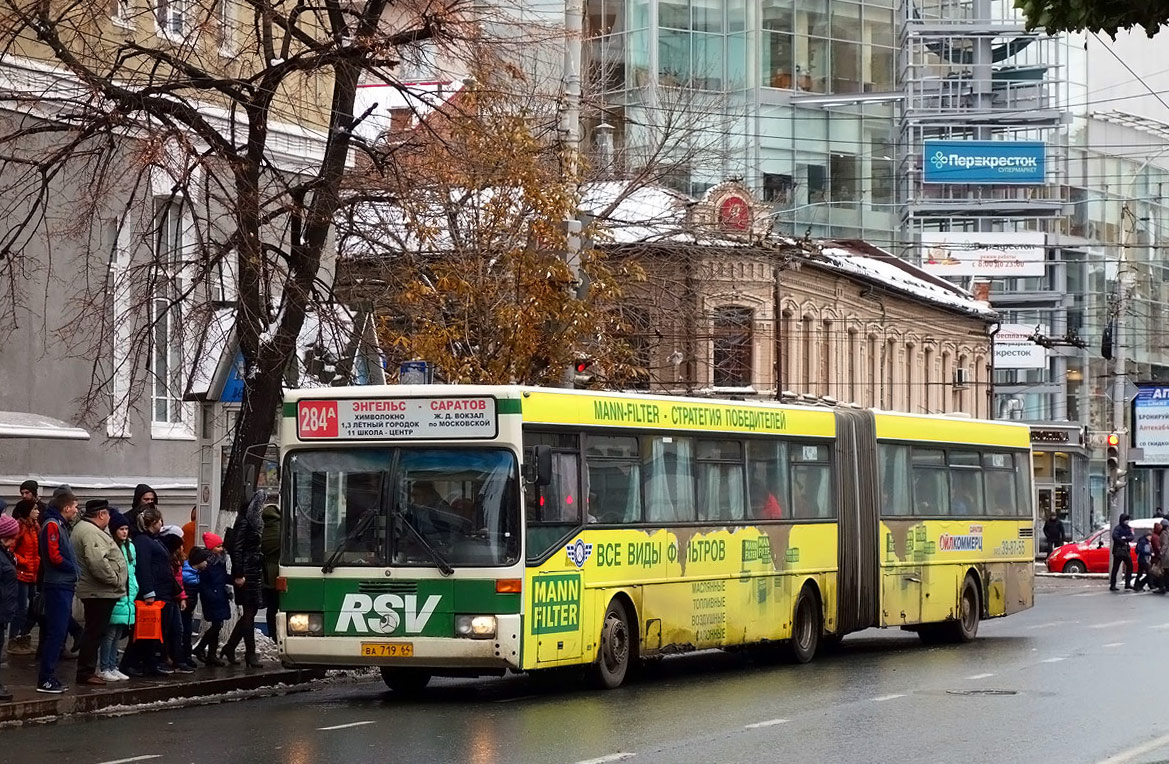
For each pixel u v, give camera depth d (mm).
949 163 77062
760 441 23047
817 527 24312
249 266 21359
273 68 21734
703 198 46500
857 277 55281
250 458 22047
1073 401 88375
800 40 74062
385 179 23922
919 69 79562
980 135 79938
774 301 46750
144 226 25453
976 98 80625
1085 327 89938
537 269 26969
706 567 21453
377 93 39781
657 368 39031
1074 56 86625
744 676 21641
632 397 20188
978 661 23922
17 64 24484
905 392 61031
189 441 28219
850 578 25062
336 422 18375
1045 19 10406
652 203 43875
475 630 17672
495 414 17969
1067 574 56594
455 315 27641
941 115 78750
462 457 18031
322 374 22594
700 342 42406
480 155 25812
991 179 77312
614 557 19516
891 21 77625
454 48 22531
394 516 18031
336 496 18281
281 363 21625
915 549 26938
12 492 24625
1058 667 22719
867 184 76625
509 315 26766
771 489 23250
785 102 73562
